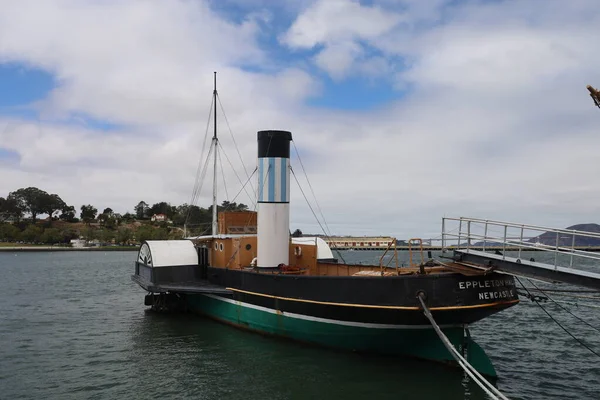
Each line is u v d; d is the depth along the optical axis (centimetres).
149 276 2522
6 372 1684
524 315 2723
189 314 2675
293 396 1407
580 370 1692
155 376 1603
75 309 3106
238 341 1992
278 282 1900
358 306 1611
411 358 1670
